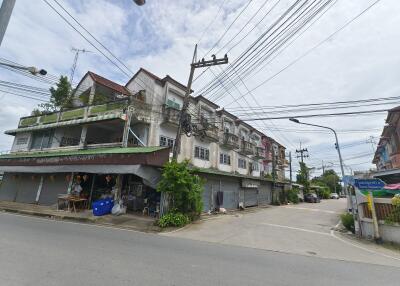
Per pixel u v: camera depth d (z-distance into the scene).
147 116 17.11
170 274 5.13
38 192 18.45
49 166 16.45
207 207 18.22
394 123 17.86
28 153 20.94
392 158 19.39
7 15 5.12
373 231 10.82
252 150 30.02
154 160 13.37
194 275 5.18
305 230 13.16
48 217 13.44
